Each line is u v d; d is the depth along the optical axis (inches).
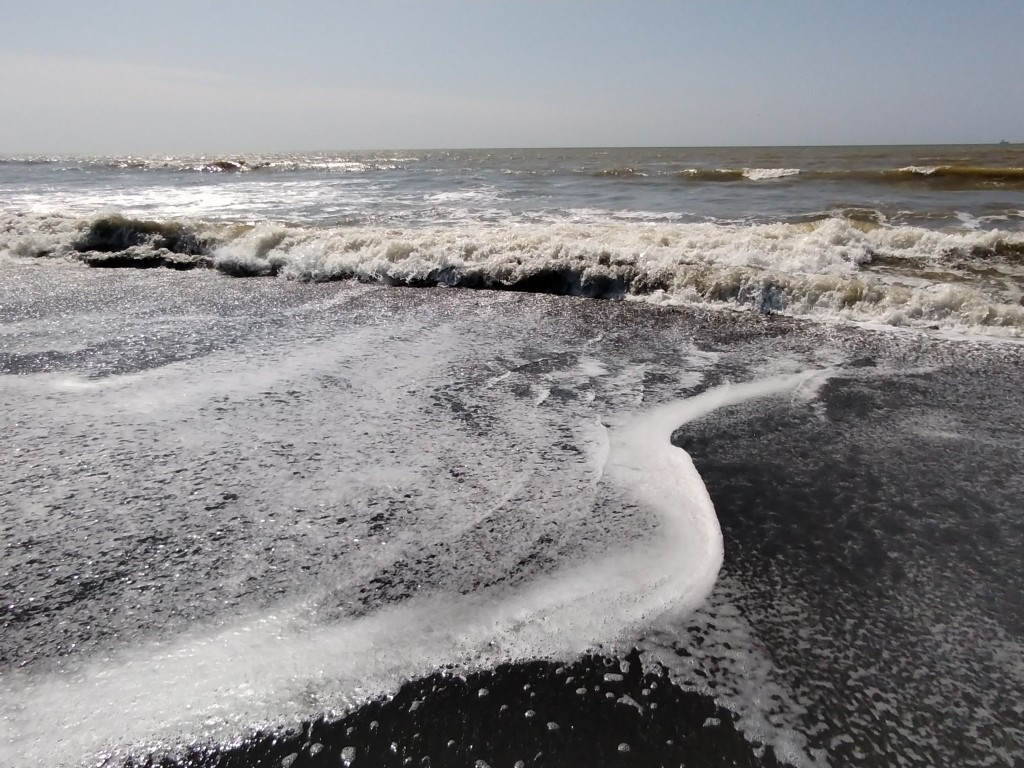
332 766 65.9
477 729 70.0
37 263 302.2
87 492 110.2
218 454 123.0
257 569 92.4
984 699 71.8
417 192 625.3
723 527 103.0
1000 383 154.6
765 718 70.6
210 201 564.1
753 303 222.8
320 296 241.3
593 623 83.8
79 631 81.5
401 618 84.4
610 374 165.0
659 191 566.3
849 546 97.8
